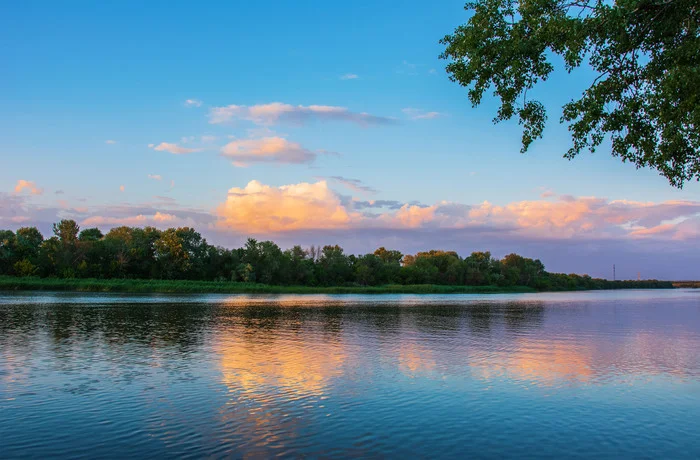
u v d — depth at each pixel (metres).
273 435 14.49
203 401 18.05
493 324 50.22
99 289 119.56
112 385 20.44
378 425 15.52
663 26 16.89
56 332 37.78
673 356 29.27
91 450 13.21
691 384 21.70
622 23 16.02
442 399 18.70
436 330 43.53
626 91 18.56
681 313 70.50
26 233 157.88
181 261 155.75
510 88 19.14
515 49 17.70
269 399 18.42
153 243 156.75
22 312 55.56
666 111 17.33
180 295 110.12
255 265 171.62
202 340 34.56
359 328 44.72
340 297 124.69
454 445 13.88
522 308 82.25
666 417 16.70
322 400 18.38
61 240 139.50
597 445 14.03
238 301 93.25
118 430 14.78
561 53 17.53
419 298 126.75
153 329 41.00
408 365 25.58
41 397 18.45
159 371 23.39
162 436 14.30
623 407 17.86
